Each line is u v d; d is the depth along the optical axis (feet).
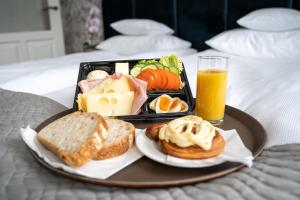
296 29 5.66
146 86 3.07
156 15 8.30
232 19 6.97
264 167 1.79
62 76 4.28
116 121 2.39
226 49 5.84
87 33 10.11
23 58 10.12
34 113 2.94
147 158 2.00
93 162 1.90
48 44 10.66
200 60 2.82
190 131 1.88
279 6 6.18
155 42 6.98
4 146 2.20
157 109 2.90
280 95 3.00
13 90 3.84
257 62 5.20
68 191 1.61
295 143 2.07
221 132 2.25
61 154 1.77
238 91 3.48
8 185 1.70
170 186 1.64
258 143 2.14
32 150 2.01
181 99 3.17
